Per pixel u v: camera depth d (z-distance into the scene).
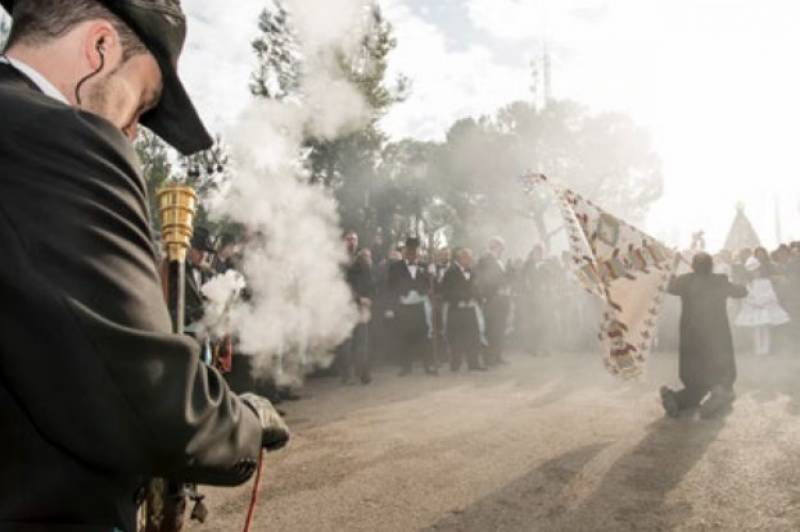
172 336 0.72
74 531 0.70
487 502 3.60
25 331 0.64
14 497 0.68
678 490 3.71
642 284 5.04
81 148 0.71
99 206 0.70
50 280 0.65
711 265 5.93
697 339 5.80
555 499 3.62
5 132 0.69
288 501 3.71
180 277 1.08
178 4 0.93
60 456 0.69
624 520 3.26
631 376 4.97
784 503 3.43
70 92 0.82
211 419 0.76
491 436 5.21
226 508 3.62
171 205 1.11
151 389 0.68
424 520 3.35
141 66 0.89
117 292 0.68
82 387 0.65
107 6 0.85
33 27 0.83
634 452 4.59
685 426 5.47
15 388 0.66
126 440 0.67
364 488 3.91
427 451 4.77
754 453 4.47
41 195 0.67
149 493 1.00
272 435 0.97
